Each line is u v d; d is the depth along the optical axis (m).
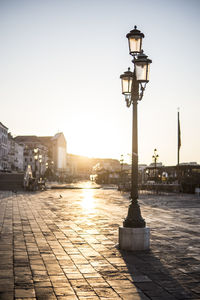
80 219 14.62
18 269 6.80
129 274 6.53
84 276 6.37
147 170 57.94
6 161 98.31
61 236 10.49
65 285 5.86
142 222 8.77
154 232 11.36
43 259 7.62
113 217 15.37
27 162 135.50
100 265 7.15
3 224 13.05
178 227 12.49
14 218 14.89
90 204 22.59
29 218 14.91
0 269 6.80
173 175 50.31
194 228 12.26
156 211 18.44
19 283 5.94
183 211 18.48
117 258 7.77
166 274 6.55
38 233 11.03
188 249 8.74
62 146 191.25
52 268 6.89
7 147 99.69
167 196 33.09
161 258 7.79
